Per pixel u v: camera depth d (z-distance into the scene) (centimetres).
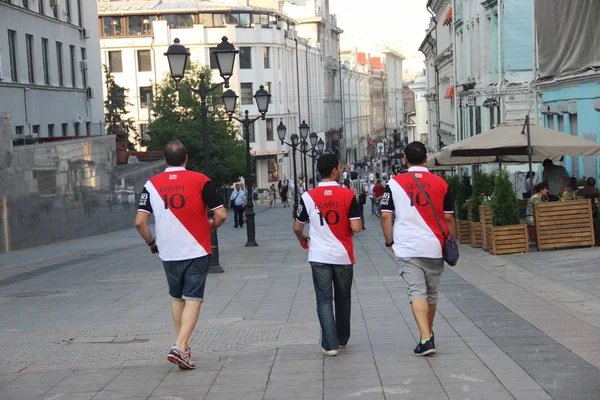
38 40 3703
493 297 1062
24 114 3503
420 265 732
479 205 1856
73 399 648
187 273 732
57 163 2928
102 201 3434
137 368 746
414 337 833
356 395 621
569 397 589
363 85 14225
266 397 628
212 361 759
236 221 3759
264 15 7919
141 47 7562
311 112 9619
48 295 1391
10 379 724
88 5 4541
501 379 645
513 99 3167
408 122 13538
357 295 1174
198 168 5378
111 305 1207
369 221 3759
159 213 731
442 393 615
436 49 6719
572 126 2534
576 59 2352
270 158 7994
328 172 765
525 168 3192
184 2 7719
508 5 3144
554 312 927
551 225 1602
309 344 820
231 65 1695
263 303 1142
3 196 2473
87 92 4419
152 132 5400
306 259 1828
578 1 2297
